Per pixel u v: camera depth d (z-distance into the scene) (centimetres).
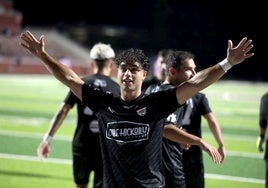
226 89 3650
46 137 614
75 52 5362
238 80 5056
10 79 3962
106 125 412
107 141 412
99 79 627
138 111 405
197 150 575
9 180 878
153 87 533
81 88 428
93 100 422
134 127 405
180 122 496
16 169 963
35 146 1211
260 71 5438
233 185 897
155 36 5838
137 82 411
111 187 408
